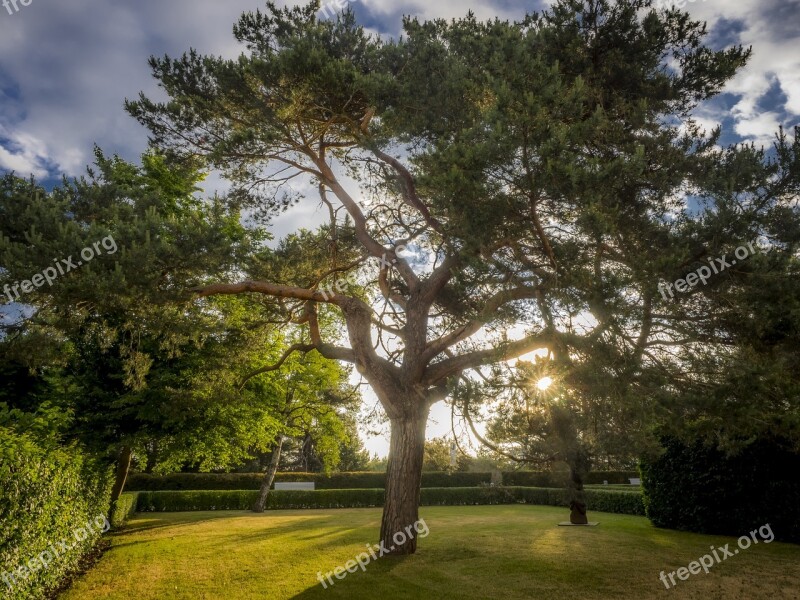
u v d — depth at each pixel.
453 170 7.40
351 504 30.55
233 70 10.98
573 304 7.49
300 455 47.53
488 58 9.97
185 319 11.45
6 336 10.71
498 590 8.45
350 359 12.70
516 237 8.56
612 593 8.20
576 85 7.69
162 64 12.12
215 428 17.06
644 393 7.28
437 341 11.48
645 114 9.27
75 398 15.12
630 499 21.52
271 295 13.70
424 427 11.85
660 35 9.87
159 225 9.45
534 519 19.59
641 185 9.02
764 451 13.24
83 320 10.39
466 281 8.34
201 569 10.21
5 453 5.97
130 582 9.09
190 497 27.55
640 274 7.33
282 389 21.20
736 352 7.88
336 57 11.70
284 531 16.45
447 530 16.05
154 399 15.34
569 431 9.11
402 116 10.53
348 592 8.38
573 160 7.30
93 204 10.82
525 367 8.77
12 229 9.52
